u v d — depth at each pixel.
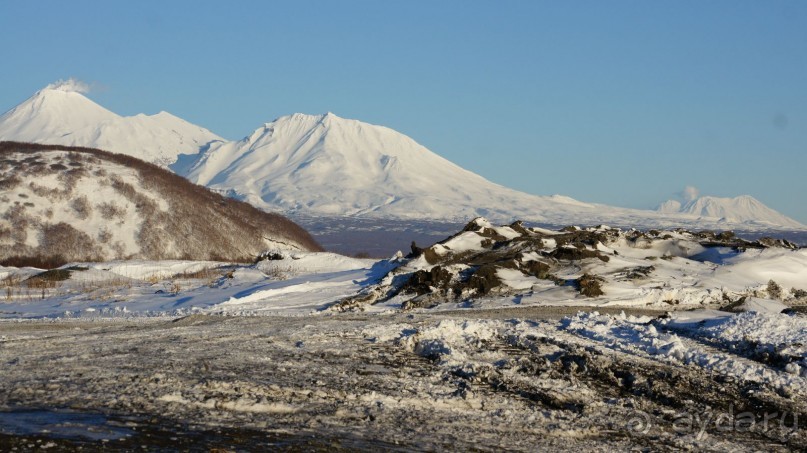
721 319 30.80
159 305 43.81
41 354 22.34
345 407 17.55
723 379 22.91
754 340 27.03
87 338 26.44
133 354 22.52
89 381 17.98
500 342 27.28
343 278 49.97
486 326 29.12
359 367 22.30
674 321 32.38
